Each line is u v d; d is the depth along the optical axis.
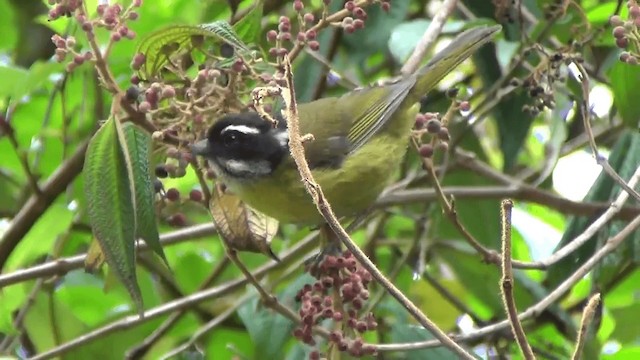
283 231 12.79
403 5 10.72
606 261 10.08
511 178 11.20
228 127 9.08
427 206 11.30
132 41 9.98
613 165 10.27
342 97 10.38
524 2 10.79
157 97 7.46
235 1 10.63
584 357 10.42
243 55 7.86
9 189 11.87
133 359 10.92
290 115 5.93
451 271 12.20
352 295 7.81
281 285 11.50
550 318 10.75
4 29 12.73
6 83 9.94
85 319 11.84
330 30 10.78
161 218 9.27
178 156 7.93
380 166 10.14
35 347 11.15
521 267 8.67
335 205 10.13
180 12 10.87
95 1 9.62
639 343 11.72
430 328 5.94
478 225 11.28
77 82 11.01
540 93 9.31
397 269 11.01
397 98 9.90
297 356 9.81
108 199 7.55
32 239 10.33
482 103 10.74
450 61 10.02
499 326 8.52
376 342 10.88
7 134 10.13
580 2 10.83
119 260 7.54
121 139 7.36
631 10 7.97
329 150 9.88
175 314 11.07
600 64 11.18
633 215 9.98
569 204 10.24
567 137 11.84
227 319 11.41
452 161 11.04
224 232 8.25
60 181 10.34
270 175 9.41
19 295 10.62
